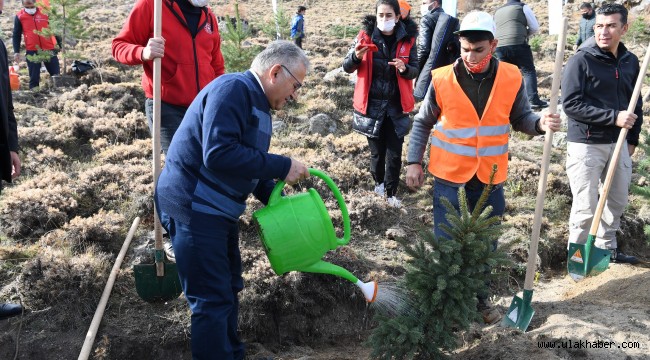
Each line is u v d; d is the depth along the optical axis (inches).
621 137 165.3
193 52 155.3
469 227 127.0
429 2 261.1
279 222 118.6
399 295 134.7
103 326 149.6
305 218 119.6
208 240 115.0
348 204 210.2
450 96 143.1
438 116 151.1
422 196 236.1
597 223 171.6
